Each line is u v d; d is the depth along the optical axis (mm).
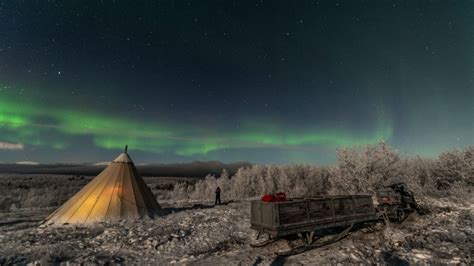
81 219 14398
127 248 9648
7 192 34812
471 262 7035
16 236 11250
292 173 38719
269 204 8461
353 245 8914
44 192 34219
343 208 9898
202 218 14898
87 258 8141
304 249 8688
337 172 23797
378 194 12656
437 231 10180
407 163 24828
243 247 9461
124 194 16250
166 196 40906
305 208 8938
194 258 8500
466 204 15250
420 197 18031
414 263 7164
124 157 18234
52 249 9000
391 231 10391
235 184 38250
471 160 20438
